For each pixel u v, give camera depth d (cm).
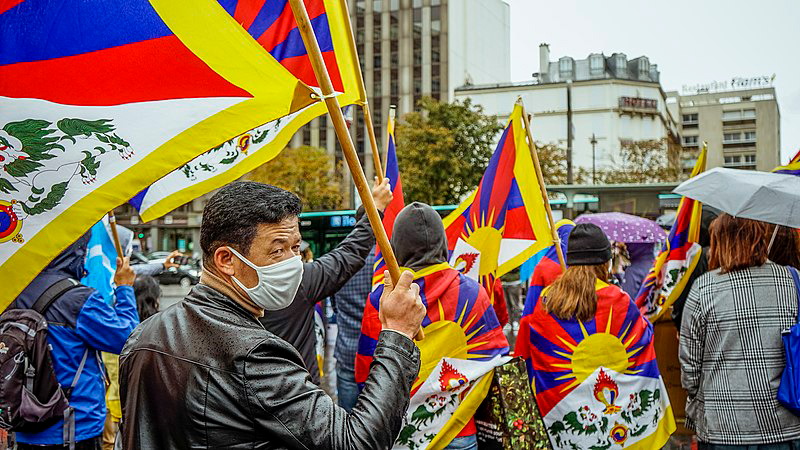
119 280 363
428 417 352
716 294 361
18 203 209
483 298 369
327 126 5753
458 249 471
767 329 350
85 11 213
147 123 211
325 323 744
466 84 6272
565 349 416
